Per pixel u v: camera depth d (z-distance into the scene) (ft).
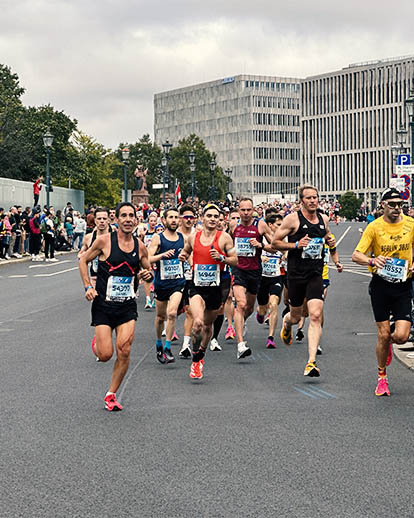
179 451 25.98
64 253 166.40
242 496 21.56
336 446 26.50
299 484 22.54
